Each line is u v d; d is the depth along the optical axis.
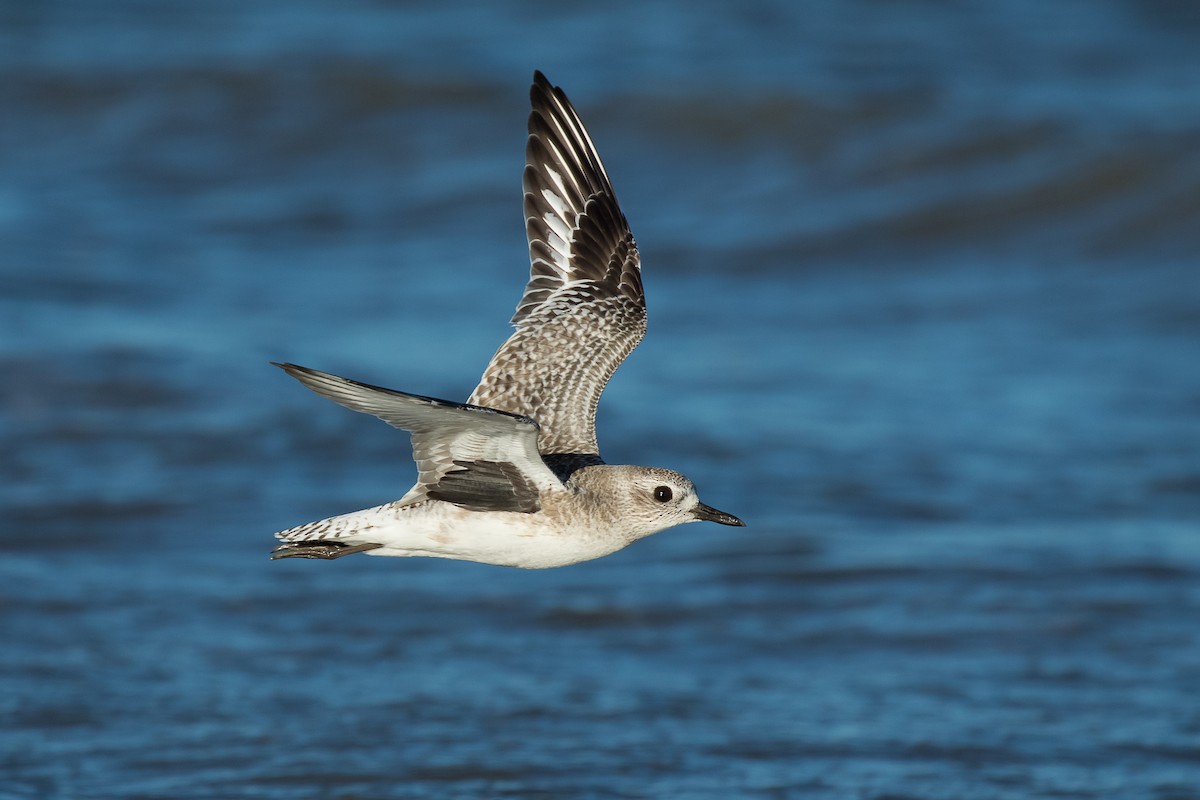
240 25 37.44
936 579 15.18
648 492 8.28
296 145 31.19
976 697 13.14
